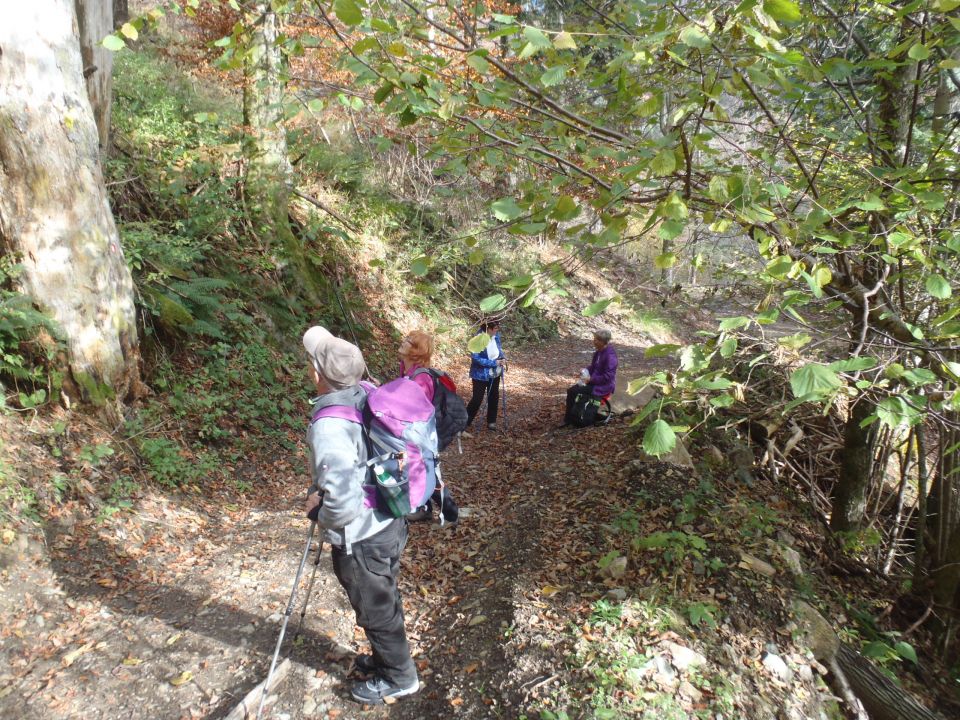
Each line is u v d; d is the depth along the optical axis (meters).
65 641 3.44
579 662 3.29
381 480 2.85
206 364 6.77
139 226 6.92
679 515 4.94
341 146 12.95
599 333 7.90
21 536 3.88
